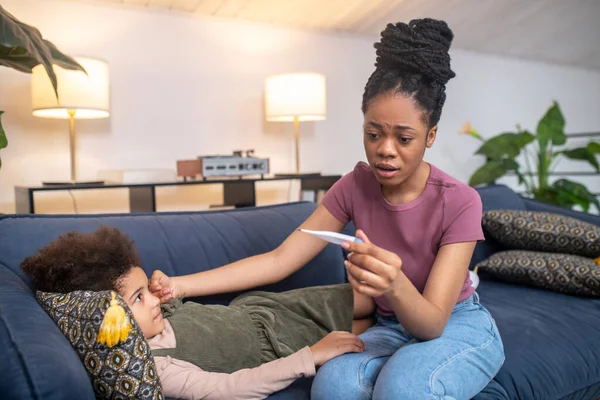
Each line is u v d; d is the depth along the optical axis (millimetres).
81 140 2641
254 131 3160
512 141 3285
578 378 1272
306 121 3342
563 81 4777
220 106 3031
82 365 771
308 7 3068
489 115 4266
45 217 1275
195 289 1185
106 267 942
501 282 1888
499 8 3549
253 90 3137
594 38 4336
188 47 2910
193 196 3004
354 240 851
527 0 3523
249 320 1139
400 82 962
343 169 3518
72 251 950
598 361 1344
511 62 4367
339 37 3432
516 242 1929
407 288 891
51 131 2572
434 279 992
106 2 2668
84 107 2184
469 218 1037
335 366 977
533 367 1220
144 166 2816
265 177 3025
